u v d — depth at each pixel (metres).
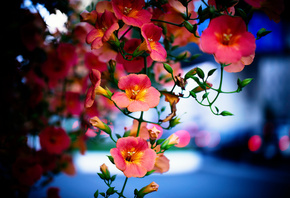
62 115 1.04
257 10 0.52
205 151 3.91
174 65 0.82
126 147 0.49
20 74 0.76
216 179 3.22
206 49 0.46
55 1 0.71
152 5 0.60
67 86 1.06
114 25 0.49
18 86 0.77
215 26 0.46
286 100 4.90
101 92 0.55
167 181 3.13
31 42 0.72
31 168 0.74
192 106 4.16
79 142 1.01
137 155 0.50
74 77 1.05
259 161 3.46
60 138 0.87
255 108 4.61
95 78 0.51
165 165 0.57
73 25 0.84
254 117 4.55
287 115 4.85
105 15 0.51
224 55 0.46
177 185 2.96
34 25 0.72
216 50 0.46
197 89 0.58
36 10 0.71
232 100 4.28
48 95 0.97
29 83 0.84
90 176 2.80
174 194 2.63
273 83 4.90
